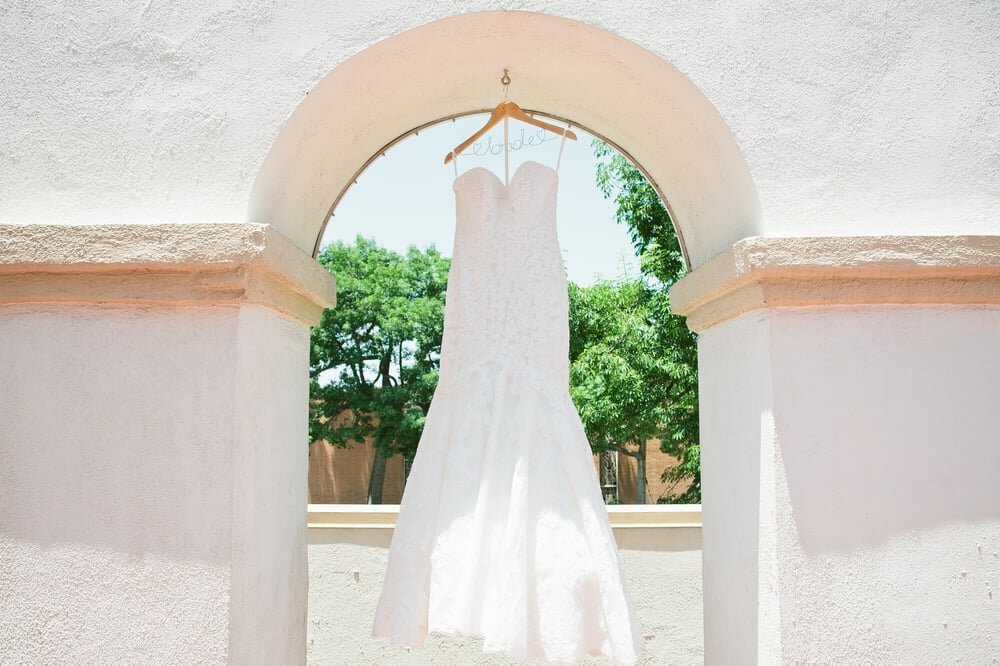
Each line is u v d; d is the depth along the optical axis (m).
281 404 3.15
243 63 2.91
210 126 2.89
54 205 2.87
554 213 3.38
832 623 2.71
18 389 2.77
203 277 2.73
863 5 3.01
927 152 2.97
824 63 2.98
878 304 2.86
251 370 2.86
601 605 2.84
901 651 2.72
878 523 2.77
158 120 2.90
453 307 3.32
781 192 2.93
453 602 2.83
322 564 5.19
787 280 2.81
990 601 2.75
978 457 2.82
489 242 3.33
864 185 2.95
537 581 2.85
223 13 2.92
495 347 3.23
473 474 3.05
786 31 2.98
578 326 14.56
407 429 22.73
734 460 3.16
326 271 3.48
